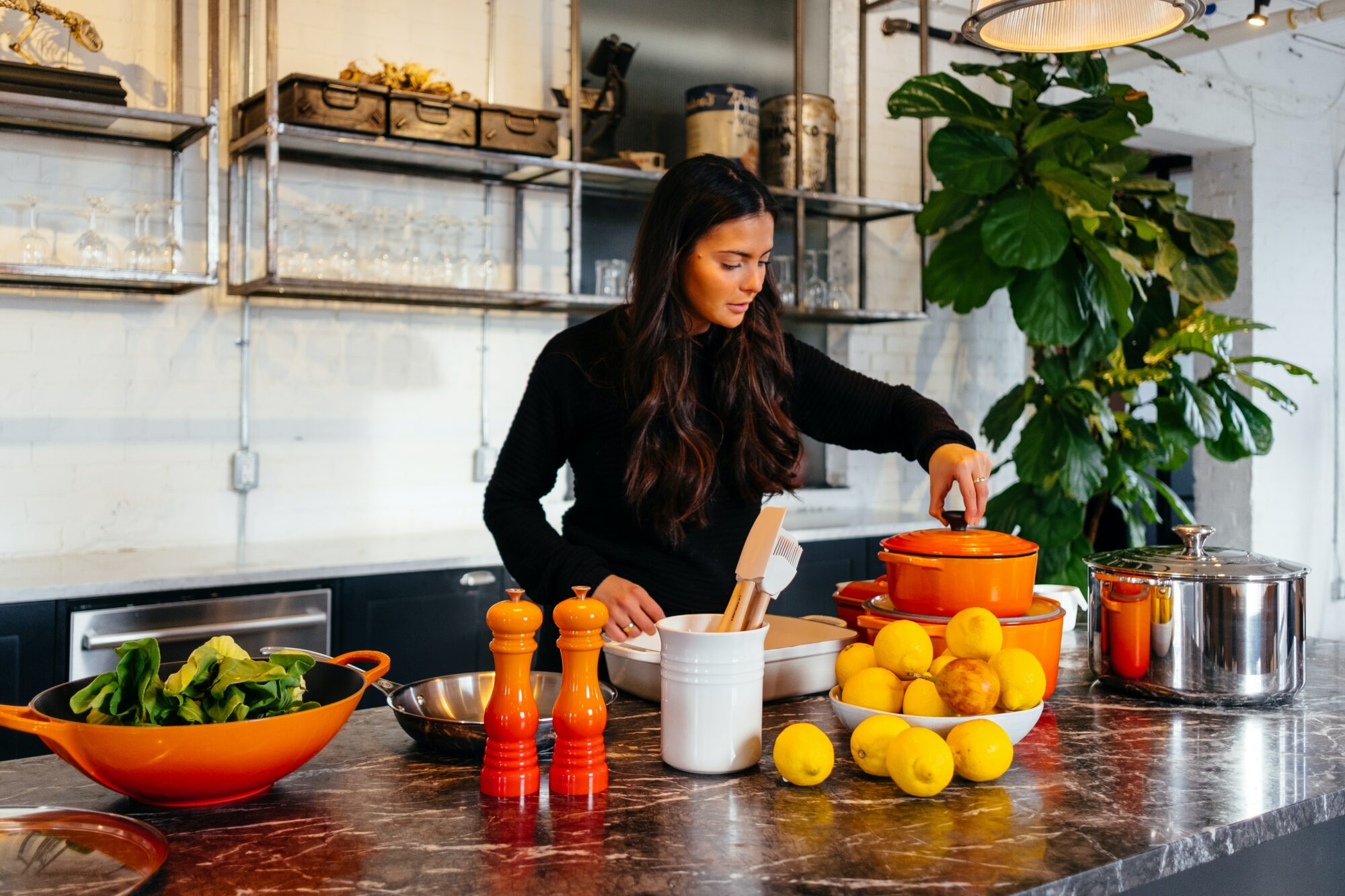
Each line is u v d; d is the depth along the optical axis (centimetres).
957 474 155
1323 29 565
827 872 93
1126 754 129
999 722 121
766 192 166
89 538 330
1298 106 577
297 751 110
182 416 344
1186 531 159
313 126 325
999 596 141
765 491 184
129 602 277
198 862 96
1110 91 392
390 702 130
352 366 372
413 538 370
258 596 292
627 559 179
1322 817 114
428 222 360
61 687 114
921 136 494
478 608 329
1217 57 539
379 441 377
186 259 344
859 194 447
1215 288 408
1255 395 554
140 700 109
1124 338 438
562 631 115
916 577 144
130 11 333
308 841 101
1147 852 98
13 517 320
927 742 111
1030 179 396
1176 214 413
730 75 451
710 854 97
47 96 294
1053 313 384
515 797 113
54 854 96
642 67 430
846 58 478
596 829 104
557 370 180
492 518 174
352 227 362
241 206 349
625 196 422
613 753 130
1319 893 127
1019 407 414
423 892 89
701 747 120
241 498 354
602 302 372
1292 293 577
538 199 405
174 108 337
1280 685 150
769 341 181
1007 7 173
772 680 149
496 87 396
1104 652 160
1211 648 150
